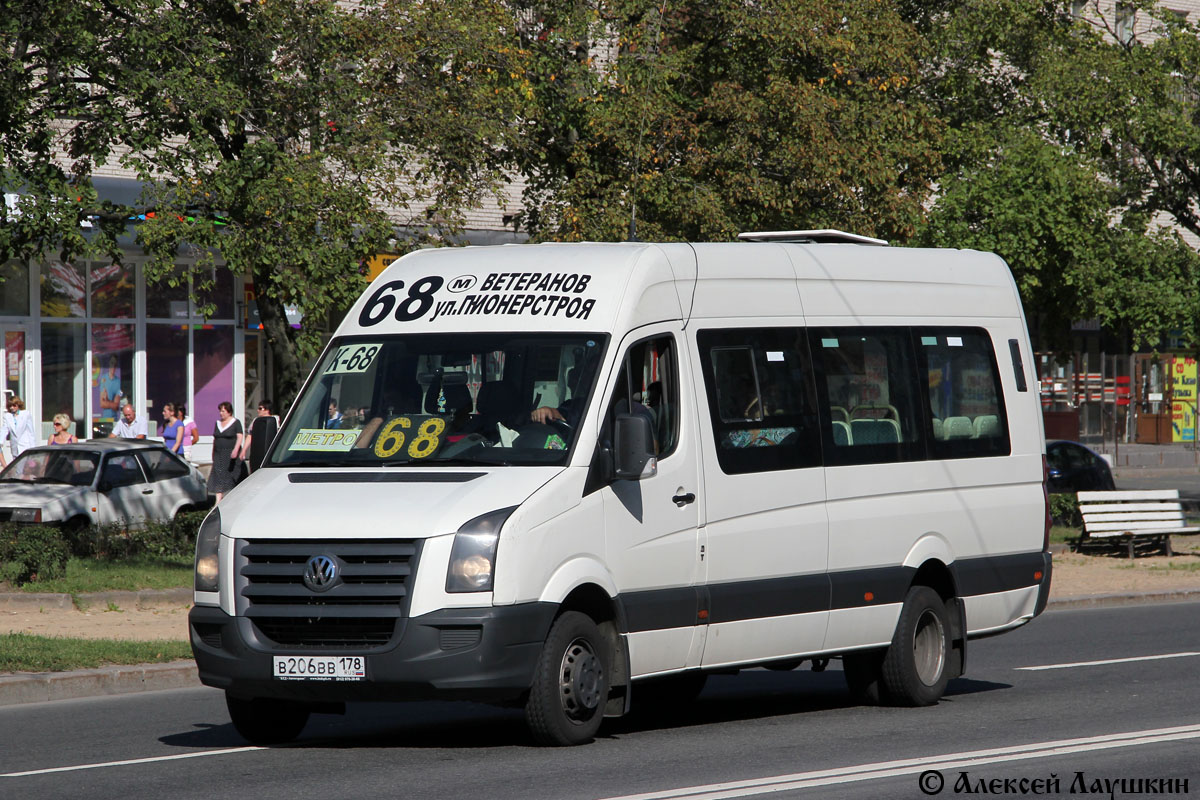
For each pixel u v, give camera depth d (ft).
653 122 103.86
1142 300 119.65
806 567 49.44
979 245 118.11
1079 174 118.21
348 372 46.55
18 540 82.84
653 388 46.11
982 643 73.82
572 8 106.01
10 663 58.59
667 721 50.52
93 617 75.10
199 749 44.80
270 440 45.98
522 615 40.75
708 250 48.96
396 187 97.50
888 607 51.98
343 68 97.45
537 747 43.32
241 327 157.58
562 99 106.52
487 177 102.06
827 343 51.75
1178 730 46.39
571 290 46.06
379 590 40.45
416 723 49.88
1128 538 111.24
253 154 88.48
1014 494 57.67
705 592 46.21
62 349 147.43
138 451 115.03
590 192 104.12
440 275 48.16
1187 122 122.11
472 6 99.45
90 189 84.53
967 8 125.49
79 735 48.24
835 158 103.50
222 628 41.50
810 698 56.75
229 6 93.25
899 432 53.52
